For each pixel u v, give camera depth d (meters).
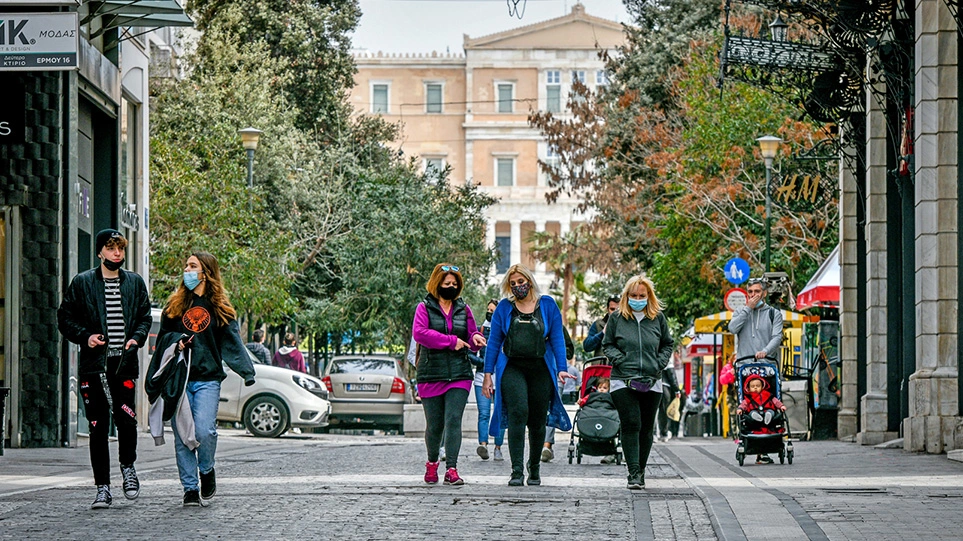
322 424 58.50
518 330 27.33
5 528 20.84
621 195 102.56
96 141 51.44
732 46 53.22
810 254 76.50
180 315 23.55
